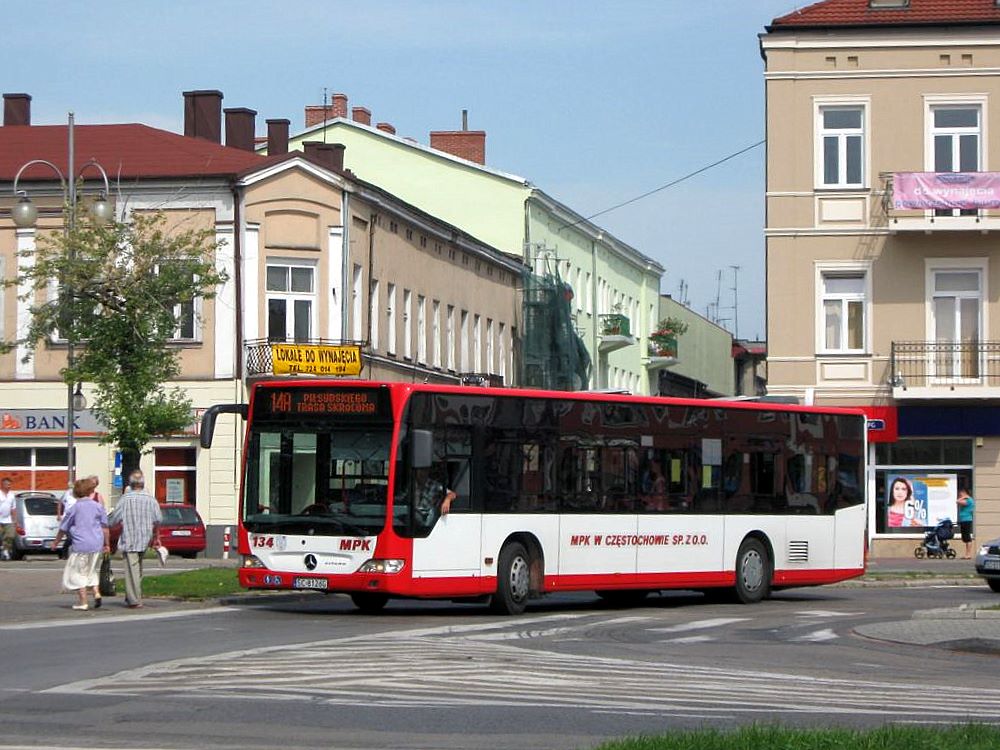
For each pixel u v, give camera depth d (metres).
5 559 46.09
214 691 14.59
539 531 25.44
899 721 13.02
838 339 45.91
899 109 45.53
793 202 45.94
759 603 29.72
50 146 52.97
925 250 45.56
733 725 12.65
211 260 40.56
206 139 56.25
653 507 27.47
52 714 13.09
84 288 37.03
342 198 51.62
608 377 87.56
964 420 45.47
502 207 73.38
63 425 50.66
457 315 65.44
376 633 21.06
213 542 49.53
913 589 35.53
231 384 49.84
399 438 23.52
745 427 29.34
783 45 45.94
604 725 12.68
